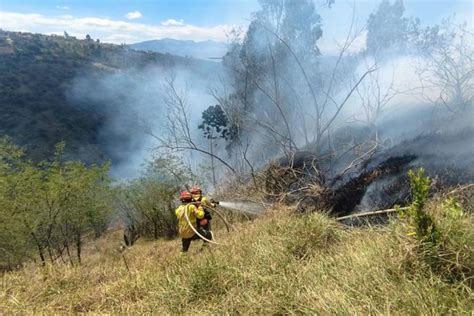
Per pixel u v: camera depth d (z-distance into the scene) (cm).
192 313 408
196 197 752
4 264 1193
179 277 490
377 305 311
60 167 1323
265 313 371
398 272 341
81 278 624
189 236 724
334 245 504
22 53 10812
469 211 486
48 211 1221
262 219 811
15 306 517
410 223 368
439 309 283
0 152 1229
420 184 358
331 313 313
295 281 409
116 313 450
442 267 333
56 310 512
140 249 1050
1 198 1134
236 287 440
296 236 523
